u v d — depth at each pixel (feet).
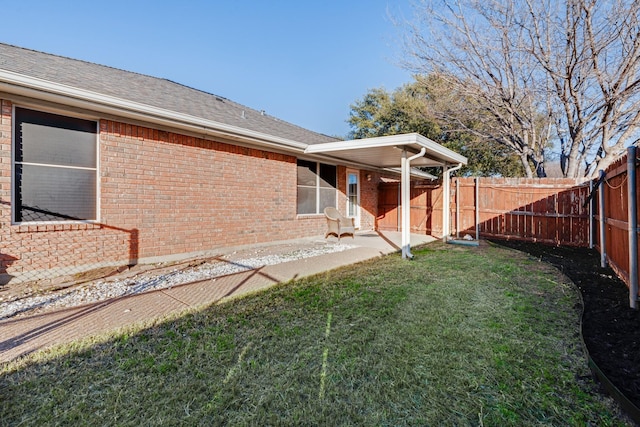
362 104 81.46
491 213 32.78
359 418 6.33
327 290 14.46
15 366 7.91
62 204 16.26
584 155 36.40
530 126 39.34
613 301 12.84
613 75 29.89
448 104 42.19
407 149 23.41
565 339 9.55
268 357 8.54
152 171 19.45
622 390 6.92
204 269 18.65
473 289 14.56
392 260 21.65
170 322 10.74
